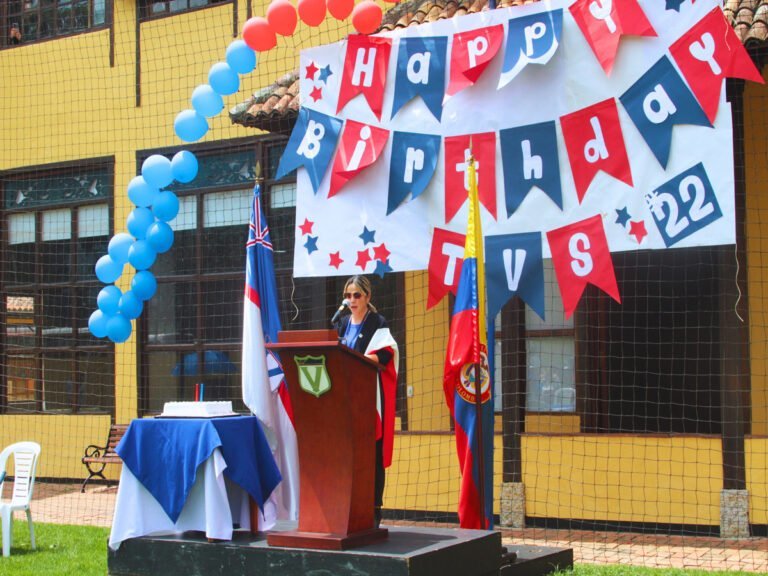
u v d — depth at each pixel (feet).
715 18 20.48
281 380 20.76
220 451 17.83
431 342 31.01
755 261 27.50
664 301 30.71
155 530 18.67
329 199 24.29
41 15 41.57
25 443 25.61
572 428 28.94
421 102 23.43
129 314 26.03
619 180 21.36
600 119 21.56
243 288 35.63
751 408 26.91
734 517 25.05
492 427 19.12
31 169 40.98
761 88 27.48
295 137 24.73
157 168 24.63
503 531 27.14
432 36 23.38
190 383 36.76
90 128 39.73
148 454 18.51
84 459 36.55
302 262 24.54
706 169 20.56
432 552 15.79
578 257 21.68
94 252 39.58
